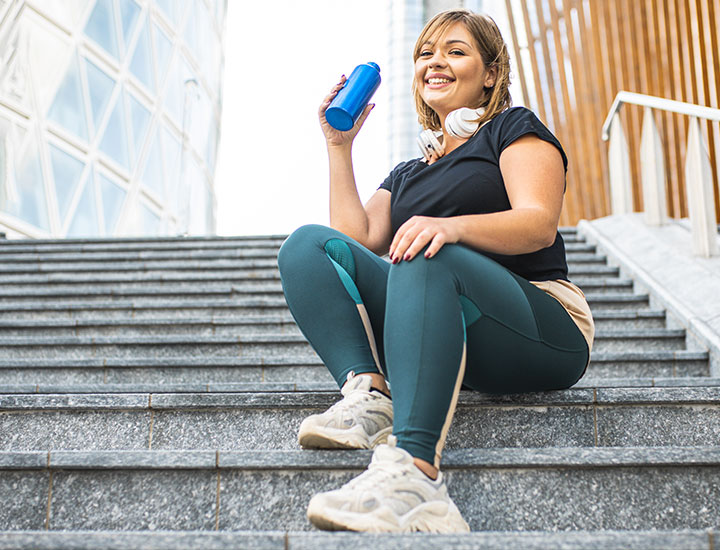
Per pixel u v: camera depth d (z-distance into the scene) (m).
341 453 1.44
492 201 1.62
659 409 1.66
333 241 1.59
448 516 1.24
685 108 3.85
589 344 1.62
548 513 1.43
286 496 1.45
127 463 1.47
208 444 1.76
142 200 12.91
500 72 1.76
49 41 10.95
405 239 1.36
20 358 3.11
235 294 4.18
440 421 1.28
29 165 10.03
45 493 1.48
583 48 7.92
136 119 13.19
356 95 1.71
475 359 1.48
